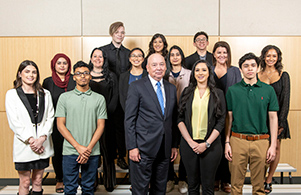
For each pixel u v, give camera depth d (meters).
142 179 2.44
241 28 3.83
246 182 3.62
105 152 3.04
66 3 3.81
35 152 2.62
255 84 2.52
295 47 3.81
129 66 3.33
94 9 3.81
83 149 2.55
